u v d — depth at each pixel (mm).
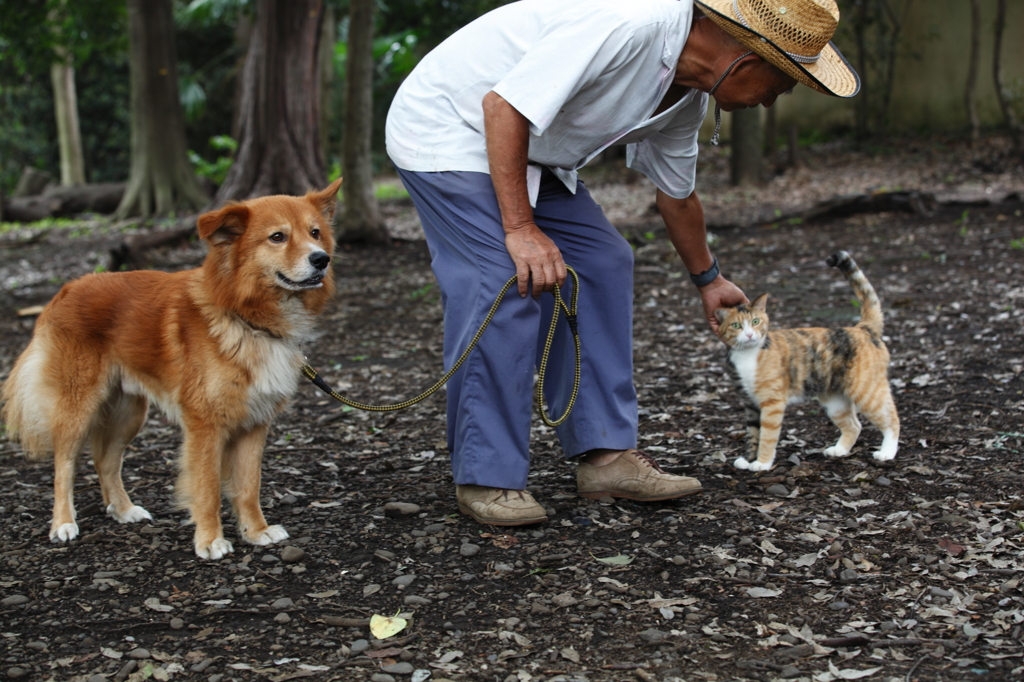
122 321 3287
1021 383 4734
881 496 3393
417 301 8883
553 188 3262
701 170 19828
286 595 2783
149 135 18266
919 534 2969
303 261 3035
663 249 10195
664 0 2832
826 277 8547
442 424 4832
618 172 21203
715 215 14461
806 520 3170
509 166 2852
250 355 3082
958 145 18000
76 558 3111
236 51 24719
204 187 19688
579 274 3303
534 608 2613
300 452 4457
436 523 3252
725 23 2717
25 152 29781
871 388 3799
